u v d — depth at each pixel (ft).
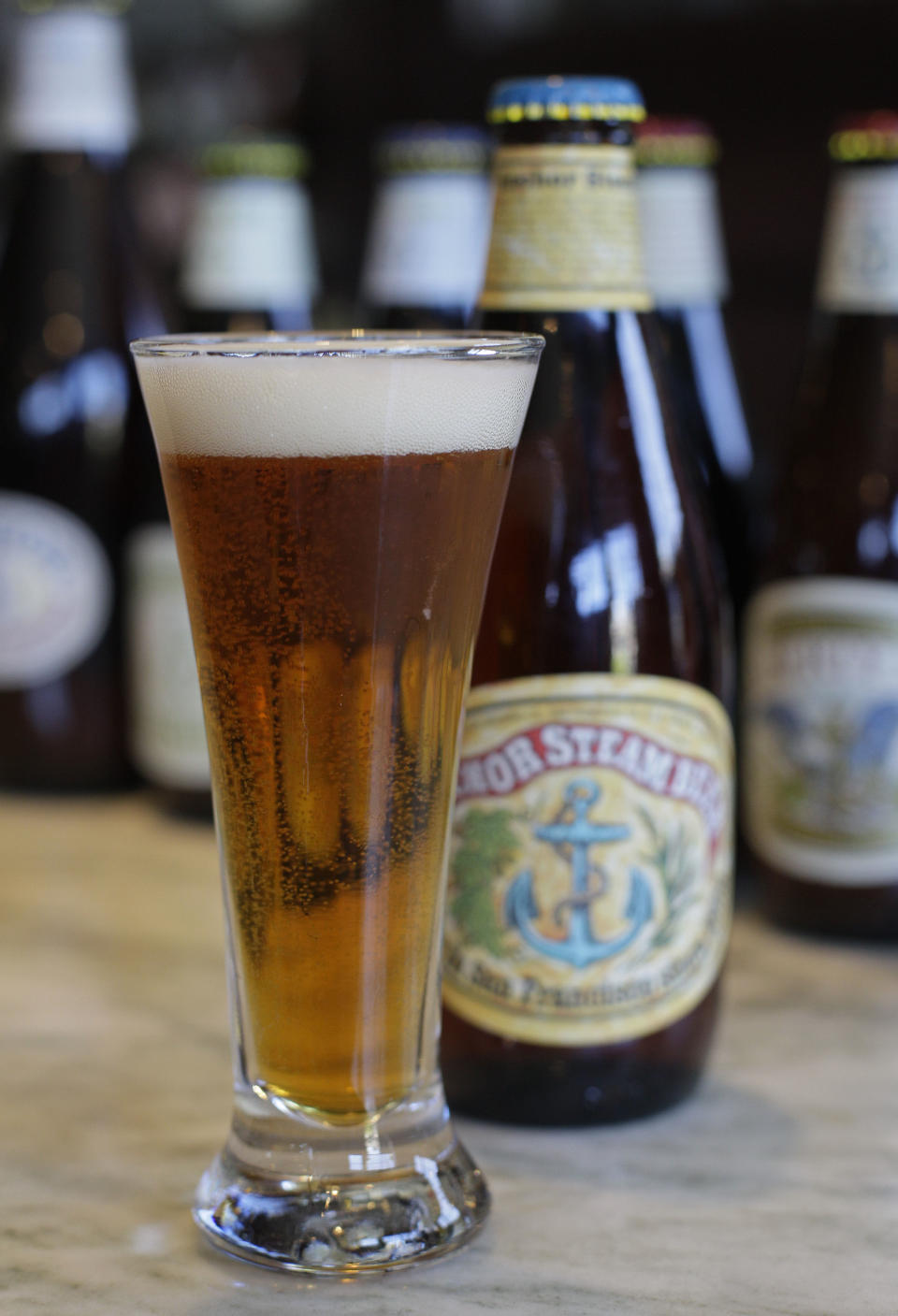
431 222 2.51
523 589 1.87
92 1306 1.68
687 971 1.91
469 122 5.30
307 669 1.59
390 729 1.61
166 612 2.65
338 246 5.45
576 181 1.88
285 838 1.62
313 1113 1.69
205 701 1.65
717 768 1.93
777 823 2.31
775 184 4.81
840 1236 1.77
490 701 1.87
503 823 1.87
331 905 1.63
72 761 2.81
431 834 1.65
